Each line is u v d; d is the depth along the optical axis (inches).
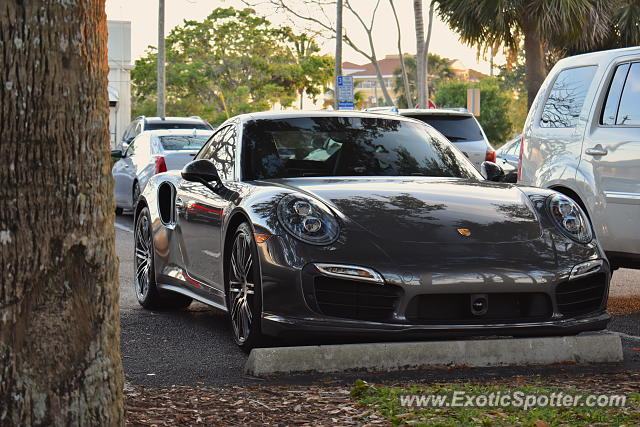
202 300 267.9
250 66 3021.7
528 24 1040.2
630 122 295.3
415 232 214.7
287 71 3014.3
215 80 3034.0
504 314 213.8
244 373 212.4
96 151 124.3
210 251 256.8
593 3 1039.6
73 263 123.0
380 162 258.7
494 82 3137.3
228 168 262.2
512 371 213.3
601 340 224.8
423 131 279.4
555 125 327.6
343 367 211.3
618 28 1075.3
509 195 237.9
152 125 902.4
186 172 253.0
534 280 211.9
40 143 120.0
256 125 268.1
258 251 216.8
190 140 648.4
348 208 220.7
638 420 162.2
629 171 288.8
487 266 209.5
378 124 275.4
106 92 126.3
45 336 121.6
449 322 209.8
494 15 1032.2
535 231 222.4
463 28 1051.9
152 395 183.9
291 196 223.1
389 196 228.7
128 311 310.3
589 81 317.1
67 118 121.3
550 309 216.7
